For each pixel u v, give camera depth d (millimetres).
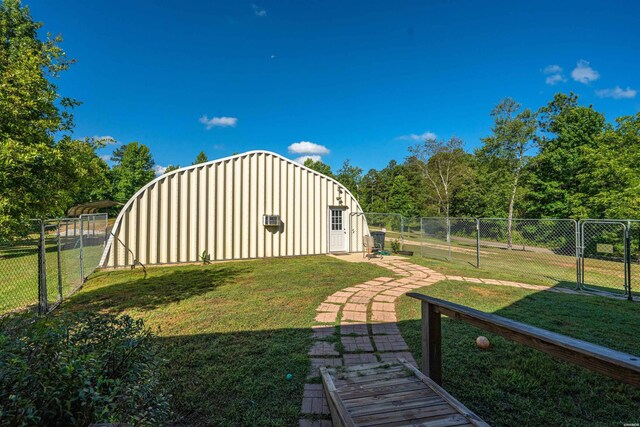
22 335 1623
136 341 1854
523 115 14844
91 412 1382
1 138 3914
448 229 11148
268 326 4098
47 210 4414
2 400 1210
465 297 5629
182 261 9609
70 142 5965
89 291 6039
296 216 11703
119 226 8812
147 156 37281
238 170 10602
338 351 3365
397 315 4617
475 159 21984
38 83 4477
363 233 13203
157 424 1627
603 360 1246
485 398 2459
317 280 7121
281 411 2279
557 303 5273
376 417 1986
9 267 8797
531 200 16109
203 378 2723
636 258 10422
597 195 12414
